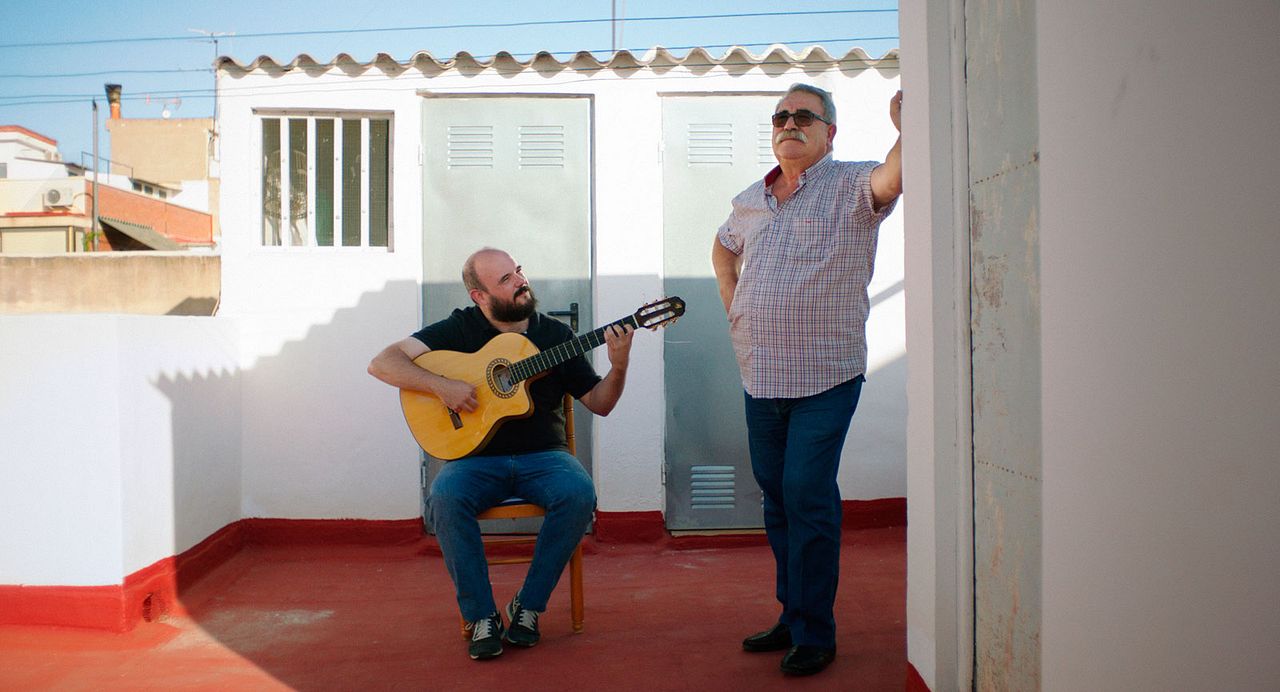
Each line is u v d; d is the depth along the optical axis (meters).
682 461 5.09
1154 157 1.53
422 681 3.15
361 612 4.00
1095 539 1.73
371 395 5.04
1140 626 1.59
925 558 2.54
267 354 5.03
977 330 2.31
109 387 3.65
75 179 22.72
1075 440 1.79
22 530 3.68
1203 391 1.42
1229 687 1.40
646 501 5.04
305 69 5.08
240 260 5.05
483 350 3.62
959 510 2.43
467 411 3.51
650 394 5.04
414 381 3.54
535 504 3.53
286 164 5.19
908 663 2.71
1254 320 1.33
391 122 5.20
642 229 5.04
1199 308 1.44
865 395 5.12
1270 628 1.33
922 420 2.54
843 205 3.01
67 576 3.66
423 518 5.06
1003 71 2.11
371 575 4.62
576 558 3.61
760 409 3.21
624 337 3.56
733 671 3.14
